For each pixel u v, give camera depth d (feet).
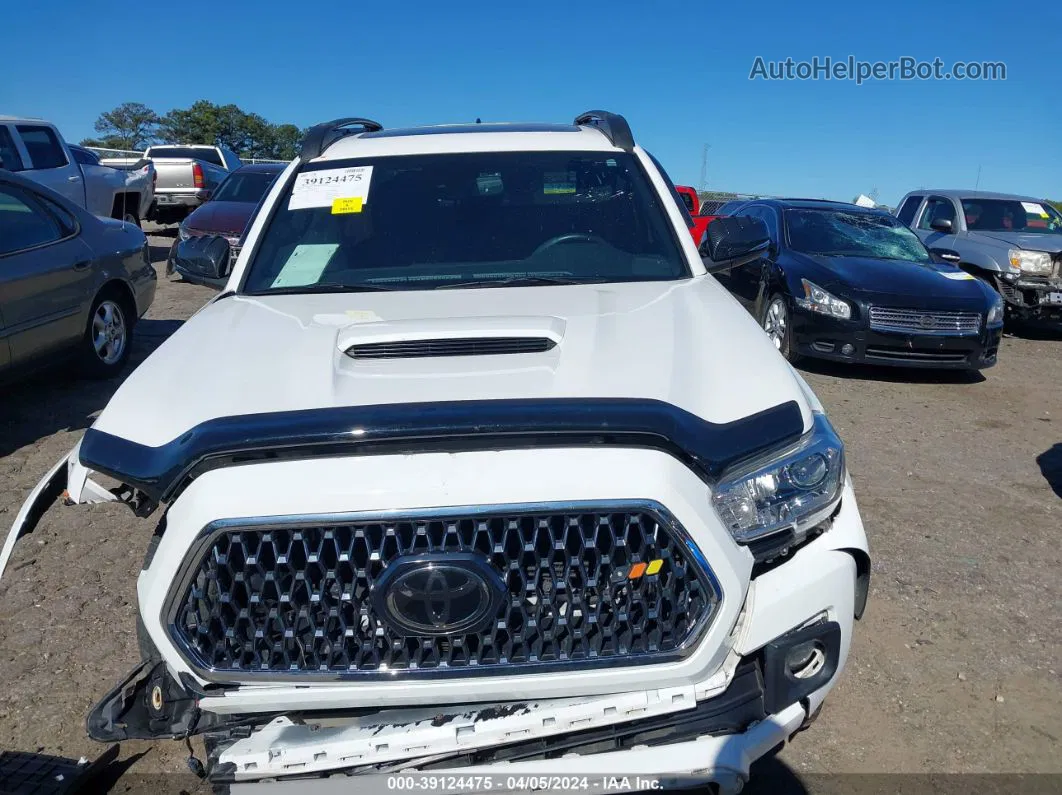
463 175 11.80
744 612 6.85
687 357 7.87
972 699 10.20
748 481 6.79
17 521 7.55
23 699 10.04
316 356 7.91
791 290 26.45
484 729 6.45
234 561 6.40
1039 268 33.63
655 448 6.54
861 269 26.14
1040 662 10.93
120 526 14.49
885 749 9.37
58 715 9.77
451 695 6.41
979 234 36.27
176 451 6.63
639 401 6.78
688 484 6.50
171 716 6.78
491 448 6.50
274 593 6.41
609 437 6.50
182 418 7.09
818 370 27.07
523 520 6.33
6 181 19.44
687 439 6.59
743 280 30.25
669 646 6.46
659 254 11.09
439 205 11.45
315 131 12.60
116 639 11.27
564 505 6.28
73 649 11.03
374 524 6.31
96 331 22.41
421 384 7.25
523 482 6.33
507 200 11.53
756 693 6.84
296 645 6.44
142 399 7.54
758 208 31.73
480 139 12.37
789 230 29.04
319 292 10.37
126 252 23.12
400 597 6.29
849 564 7.30
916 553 13.84
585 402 6.70
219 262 11.69
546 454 6.45
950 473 17.75
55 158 39.47
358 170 11.86
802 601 6.96
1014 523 15.16
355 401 6.97
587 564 6.38
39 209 20.33
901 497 16.28
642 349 7.96
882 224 30.07
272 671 6.41
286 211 11.55
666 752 6.56
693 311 9.13
